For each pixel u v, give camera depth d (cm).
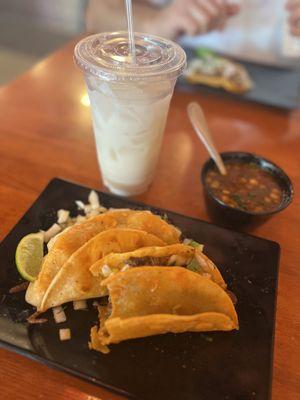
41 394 19
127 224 25
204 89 46
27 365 20
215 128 41
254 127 42
